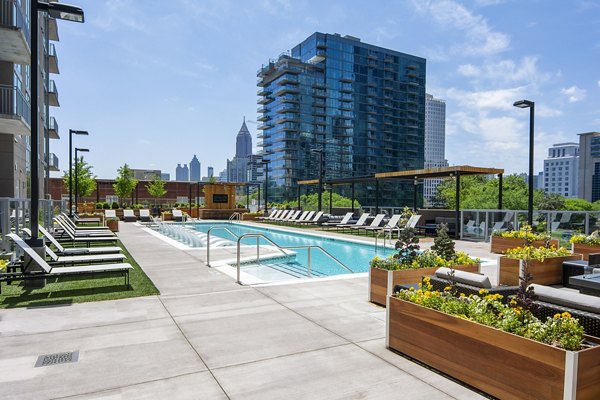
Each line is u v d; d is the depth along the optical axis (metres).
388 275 5.98
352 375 3.63
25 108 17.56
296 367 3.79
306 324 5.12
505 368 3.13
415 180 22.48
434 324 3.78
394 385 3.45
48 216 15.34
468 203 33.31
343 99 96.62
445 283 5.12
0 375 3.57
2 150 17.88
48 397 3.17
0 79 17.00
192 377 3.56
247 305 6.04
